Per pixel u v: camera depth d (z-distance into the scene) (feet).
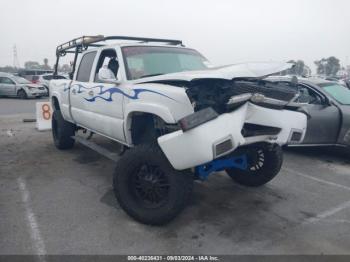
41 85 70.03
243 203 13.88
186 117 9.82
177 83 11.51
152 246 10.55
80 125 19.04
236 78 10.64
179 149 10.08
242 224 12.04
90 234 11.23
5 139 26.11
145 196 11.98
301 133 12.65
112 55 15.35
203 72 11.05
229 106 10.41
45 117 30.01
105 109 14.74
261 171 14.93
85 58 18.15
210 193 14.93
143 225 11.83
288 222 12.25
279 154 14.44
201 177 11.76
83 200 14.07
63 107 20.20
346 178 17.34
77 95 17.75
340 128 19.83
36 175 17.26
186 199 11.10
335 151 22.54
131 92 12.63
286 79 15.44
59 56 23.85
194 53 16.29
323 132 20.35
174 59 15.02
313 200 14.33
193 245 10.62
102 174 17.49
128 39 16.90
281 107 12.14
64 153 21.65
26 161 19.77
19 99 66.90
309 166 19.43
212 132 9.78
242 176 15.43
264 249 10.44
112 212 12.89
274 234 11.35
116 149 21.26
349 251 10.37
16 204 13.62
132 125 13.29
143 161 11.43
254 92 10.84
